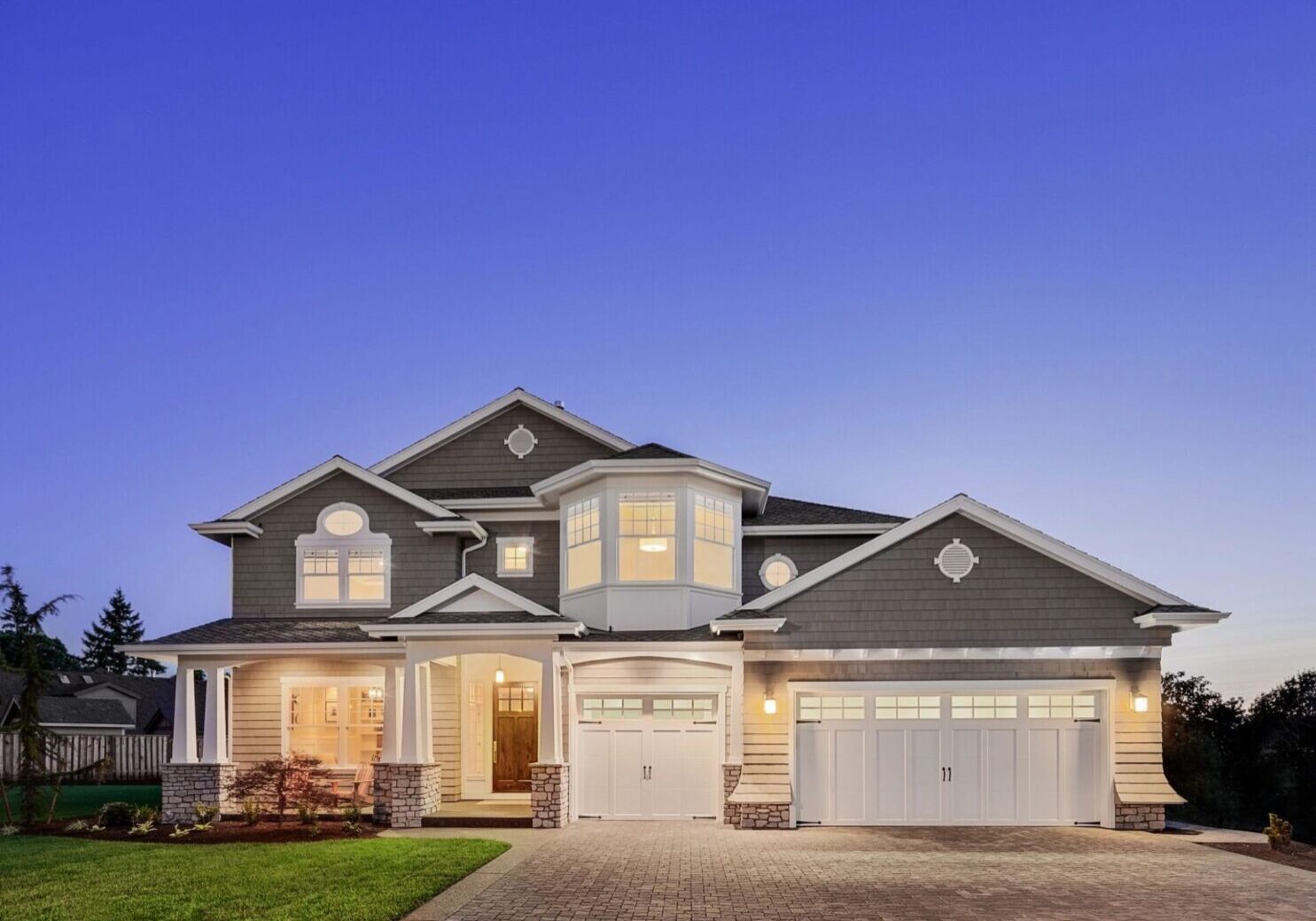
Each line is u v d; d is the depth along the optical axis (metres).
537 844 17.41
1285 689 41.41
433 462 26.03
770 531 24.30
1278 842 16.83
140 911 12.08
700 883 13.97
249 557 24.00
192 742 21.36
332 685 22.81
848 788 19.67
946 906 12.60
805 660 19.84
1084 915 12.16
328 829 18.77
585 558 22.83
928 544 20.02
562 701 21.12
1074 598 19.73
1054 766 19.59
